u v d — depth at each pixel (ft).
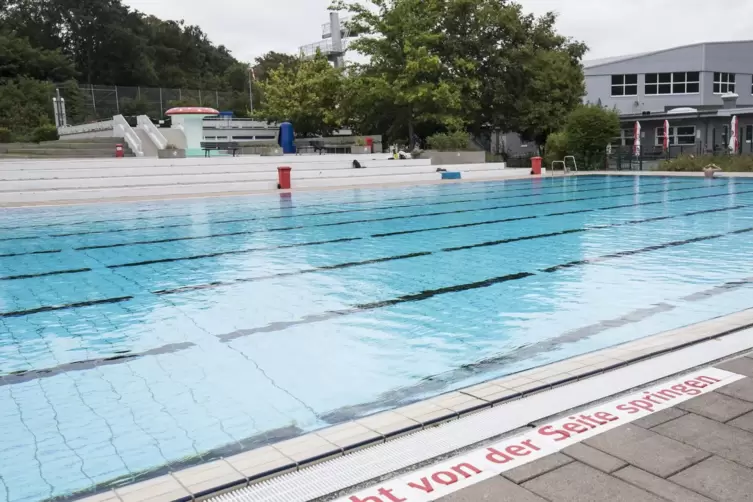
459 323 17.62
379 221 40.91
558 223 38.47
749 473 8.19
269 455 9.27
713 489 7.82
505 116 103.50
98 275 25.18
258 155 81.51
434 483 8.27
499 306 19.34
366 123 105.40
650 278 22.71
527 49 99.66
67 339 16.78
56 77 176.24
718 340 14.01
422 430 9.99
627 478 8.14
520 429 9.82
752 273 23.12
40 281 24.18
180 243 32.86
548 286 21.86
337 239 33.63
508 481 8.20
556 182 72.59
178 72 219.00
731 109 93.61
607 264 25.52
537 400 10.98
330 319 18.28
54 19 206.18
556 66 100.73
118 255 29.63
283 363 14.58
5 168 59.06
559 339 15.96
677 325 16.85
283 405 12.14
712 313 17.94
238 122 112.47
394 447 9.44
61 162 61.98
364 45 97.25
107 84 202.39
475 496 7.86
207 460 9.94
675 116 97.60
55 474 9.55
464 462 8.82
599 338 15.93
